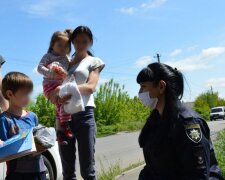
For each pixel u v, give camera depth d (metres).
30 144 1.81
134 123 17.89
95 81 2.59
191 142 1.47
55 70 2.54
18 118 2.07
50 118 14.25
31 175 2.05
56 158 3.54
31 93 2.06
